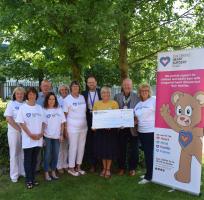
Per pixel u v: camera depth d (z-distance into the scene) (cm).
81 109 765
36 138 695
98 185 718
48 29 812
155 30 1037
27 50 941
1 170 787
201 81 633
